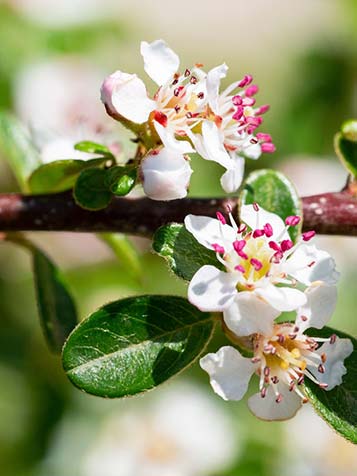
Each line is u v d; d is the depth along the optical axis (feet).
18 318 0.70
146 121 0.40
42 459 0.68
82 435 0.69
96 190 0.41
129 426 0.68
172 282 0.71
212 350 0.57
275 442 0.67
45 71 0.72
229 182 0.41
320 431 0.67
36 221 0.44
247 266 0.38
